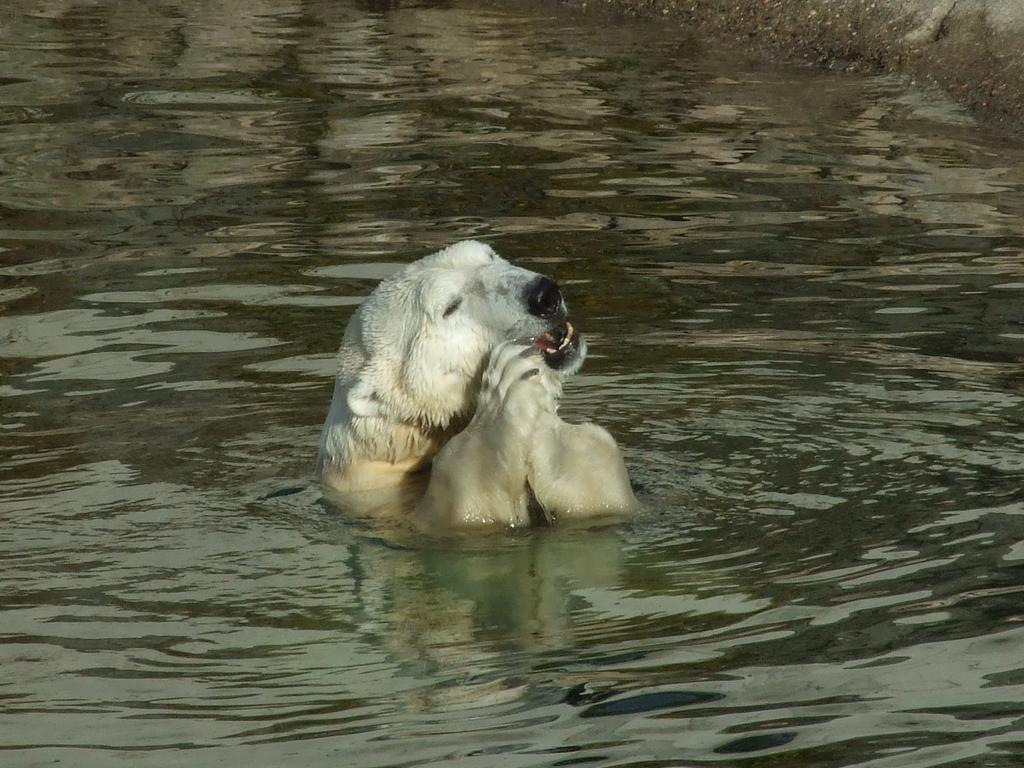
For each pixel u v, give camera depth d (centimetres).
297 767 1408
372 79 4500
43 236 3234
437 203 3416
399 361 2125
